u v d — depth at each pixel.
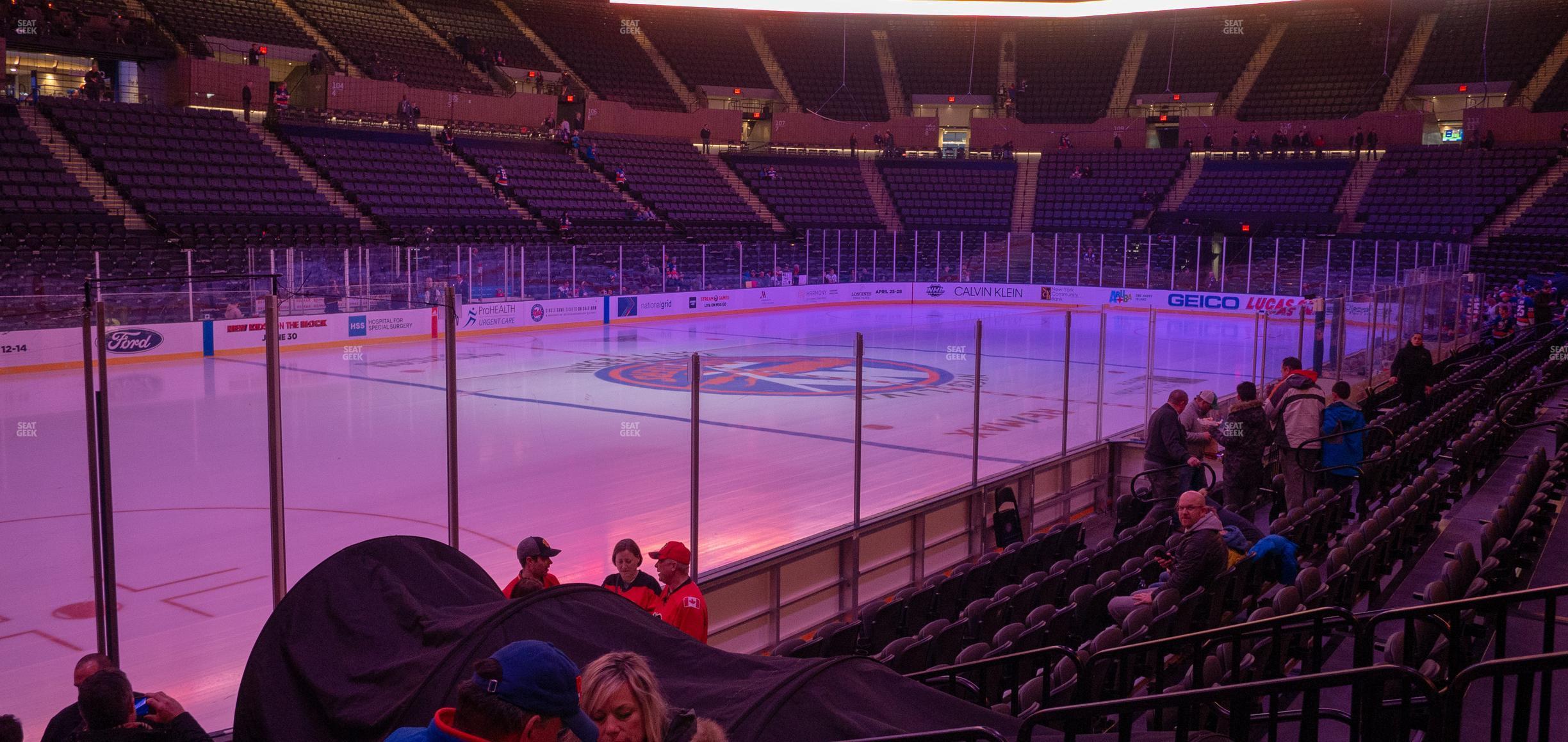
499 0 45.12
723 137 44.88
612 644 3.97
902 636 7.59
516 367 21.06
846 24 49.00
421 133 35.72
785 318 33.41
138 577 8.46
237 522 9.93
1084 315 13.78
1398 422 14.11
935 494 10.95
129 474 11.55
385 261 25.53
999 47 49.00
